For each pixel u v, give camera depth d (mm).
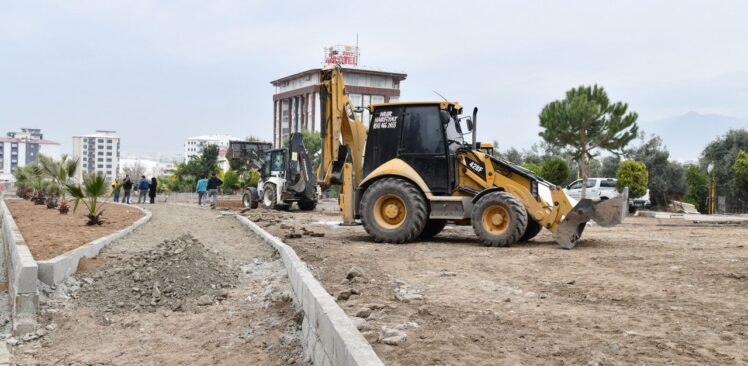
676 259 9500
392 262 9438
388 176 12828
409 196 12258
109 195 16000
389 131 13078
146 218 18703
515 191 12016
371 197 12586
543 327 5285
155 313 7266
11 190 50062
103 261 10094
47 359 5840
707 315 5688
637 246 11711
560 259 9703
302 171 25438
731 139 38531
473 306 6188
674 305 6156
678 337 4910
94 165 155375
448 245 12000
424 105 12859
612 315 5746
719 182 36750
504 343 4754
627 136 27438
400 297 6547
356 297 6688
